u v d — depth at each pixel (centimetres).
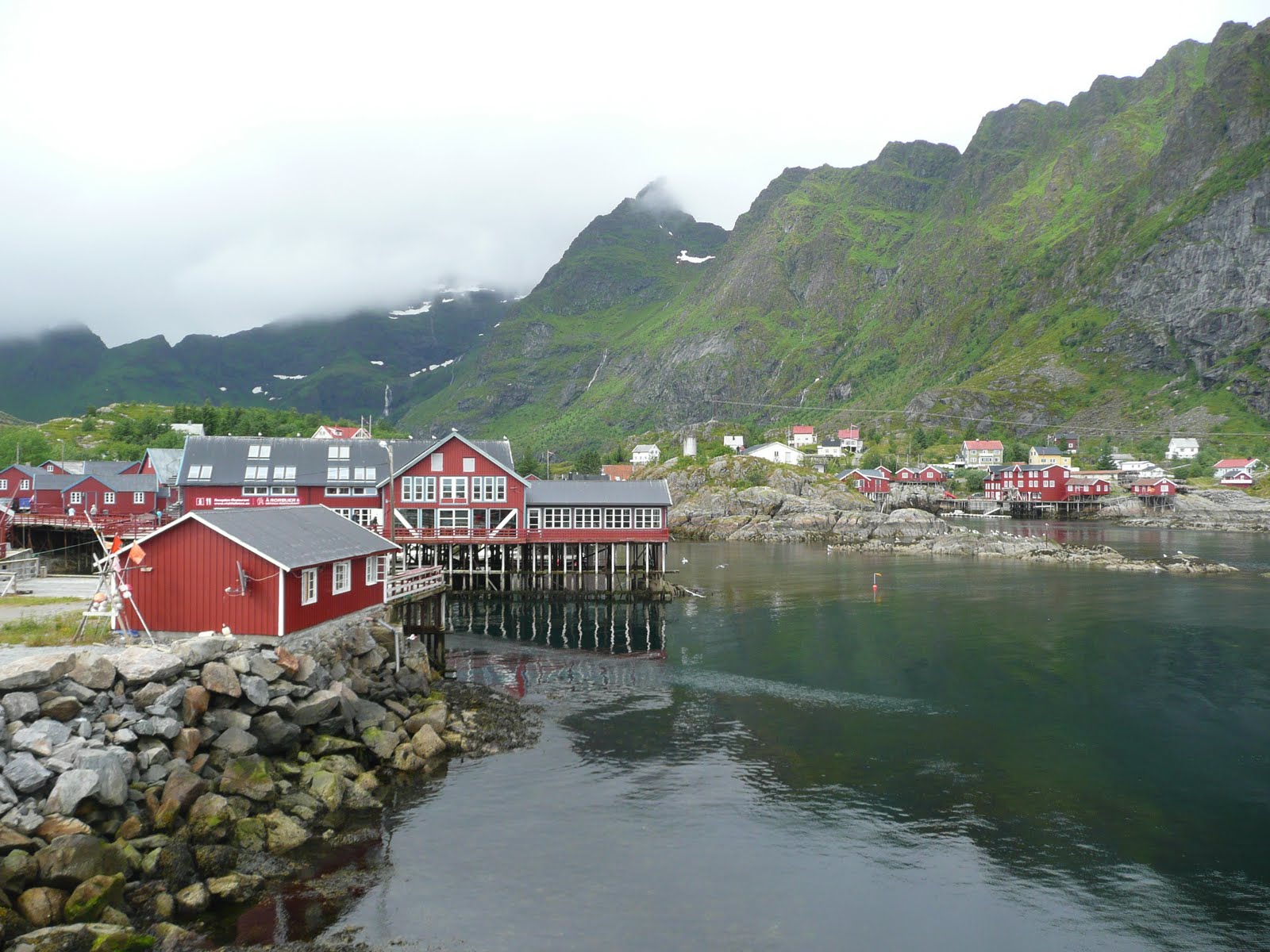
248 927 1862
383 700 3206
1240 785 2845
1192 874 2258
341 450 7288
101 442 16225
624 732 3312
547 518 7019
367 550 3600
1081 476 17038
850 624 5703
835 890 2144
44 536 7419
